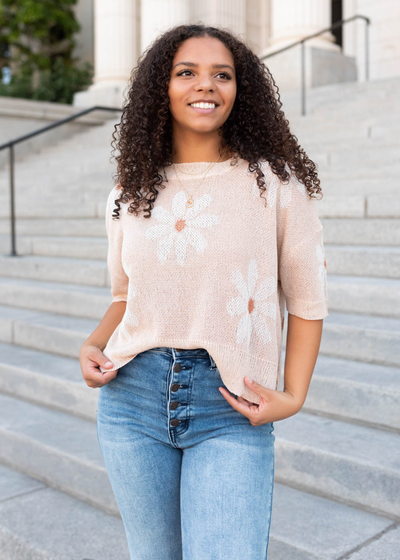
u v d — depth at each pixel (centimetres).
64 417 356
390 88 848
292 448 260
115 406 156
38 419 353
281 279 149
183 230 143
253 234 142
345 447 254
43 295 492
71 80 1456
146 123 151
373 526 230
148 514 153
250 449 142
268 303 145
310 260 144
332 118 779
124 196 151
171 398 146
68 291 473
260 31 1351
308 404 296
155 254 145
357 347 318
